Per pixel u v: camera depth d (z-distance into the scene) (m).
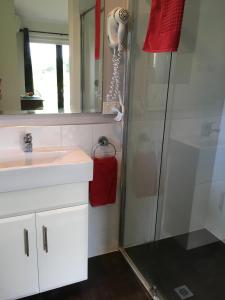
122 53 1.67
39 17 1.46
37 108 1.56
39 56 1.51
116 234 2.05
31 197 1.32
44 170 1.28
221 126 1.45
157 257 1.73
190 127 1.54
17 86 1.50
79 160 1.39
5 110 1.50
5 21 1.40
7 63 1.45
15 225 1.32
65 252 1.49
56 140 1.63
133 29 1.61
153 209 1.71
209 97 1.47
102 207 1.91
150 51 1.31
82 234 1.51
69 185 1.39
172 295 1.58
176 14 1.11
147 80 1.61
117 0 1.60
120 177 1.91
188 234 1.65
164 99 1.49
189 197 1.65
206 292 1.47
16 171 1.22
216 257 1.48
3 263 1.35
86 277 1.61
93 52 1.61
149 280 1.74
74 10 1.52
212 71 1.43
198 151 1.57
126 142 1.83
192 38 1.37
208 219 1.54
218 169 1.48
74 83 1.61
